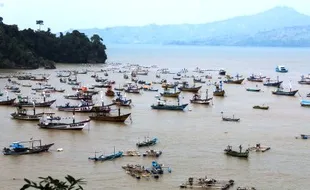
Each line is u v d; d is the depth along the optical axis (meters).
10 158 110.44
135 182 96.19
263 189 94.69
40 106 181.75
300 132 145.50
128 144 125.38
